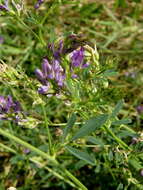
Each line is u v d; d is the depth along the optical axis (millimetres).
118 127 243
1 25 460
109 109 237
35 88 204
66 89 198
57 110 377
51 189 363
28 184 351
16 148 357
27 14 225
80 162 305
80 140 232
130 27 478
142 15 503
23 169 351
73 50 198
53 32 207
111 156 240
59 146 206
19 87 205
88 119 210
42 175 347
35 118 214
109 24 474
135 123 356
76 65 197
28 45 449
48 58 203
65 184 347
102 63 211
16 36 464
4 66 203
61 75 195
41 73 193
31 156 327
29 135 358
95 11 504
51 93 198
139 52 444
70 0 236
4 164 374
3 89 319
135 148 230
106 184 336
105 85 206
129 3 513
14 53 444
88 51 203
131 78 423
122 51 444
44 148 316
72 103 206
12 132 353
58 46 199
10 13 222
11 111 216
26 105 299
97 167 305
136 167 239
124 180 248
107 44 448
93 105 209
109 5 528
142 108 374
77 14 501
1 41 458
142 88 412
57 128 229
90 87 207
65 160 340
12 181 362
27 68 431
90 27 491
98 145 230
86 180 344
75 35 201
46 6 423
